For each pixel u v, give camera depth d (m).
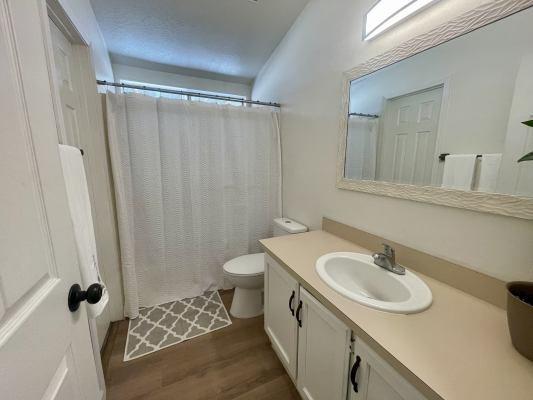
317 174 1.77
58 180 0.57
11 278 0.39
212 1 1.68
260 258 2.02
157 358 1.51
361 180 1.37
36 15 0.52
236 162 2.16
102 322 1.60
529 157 0.64
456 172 0.93
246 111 2.14
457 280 0.94
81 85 1.50
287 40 2.03
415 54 1.03
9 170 0.40
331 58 1.54
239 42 2.15
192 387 1.32
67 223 0.61
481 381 0.55
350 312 0.81
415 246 1.11
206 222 2.16
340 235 1.56
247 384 1.34
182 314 1.93
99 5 1.65
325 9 1.56
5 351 0.36
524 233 0.77
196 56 2.36
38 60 0.51
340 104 1.48
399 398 0.64
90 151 1.59
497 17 0.77
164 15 1.80
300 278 1.07
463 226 0.93
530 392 0.53
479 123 0.84
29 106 0.47
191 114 1.96
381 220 1.28
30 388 0.42
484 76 0.82
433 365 0.60
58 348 0.52
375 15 1.18
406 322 0.76
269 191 2.35
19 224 0.42
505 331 0.72
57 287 0.53
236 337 1.69
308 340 1.08
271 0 1.70
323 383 1.00
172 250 2.06
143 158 1.82
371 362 0.72
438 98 0.97
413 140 1.08
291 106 2.05
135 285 1.87
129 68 2.52
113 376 1.38
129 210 1.82
